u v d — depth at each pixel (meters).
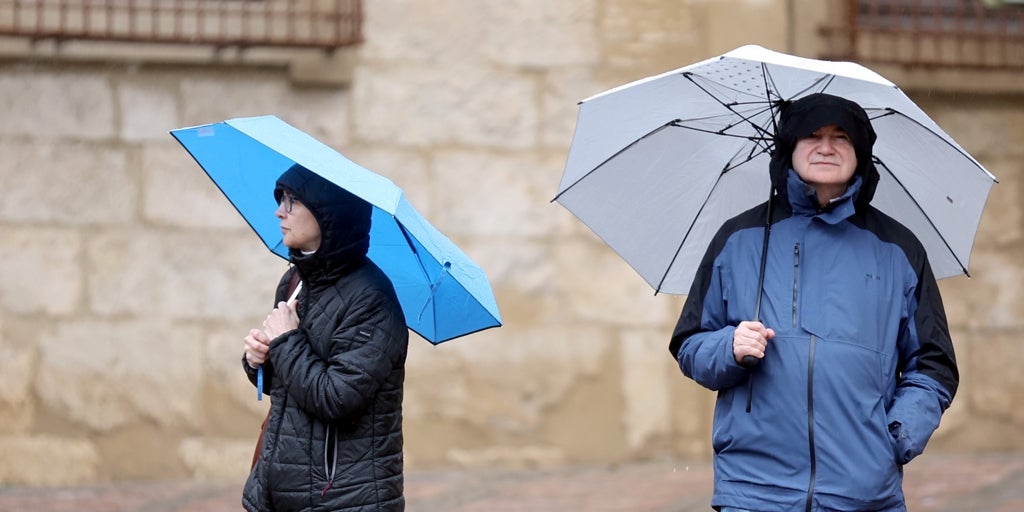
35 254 22.25
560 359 23.77
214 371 22.69
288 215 11.02
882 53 24.30
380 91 23.23
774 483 10.52
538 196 23.75
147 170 22.52
